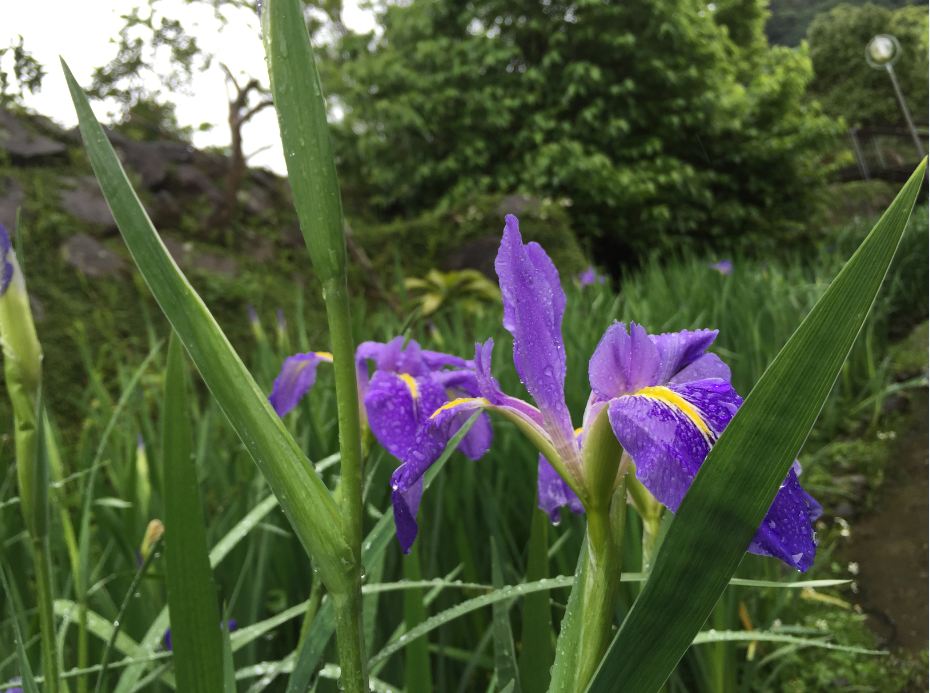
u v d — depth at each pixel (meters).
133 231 0.18
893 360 1.57
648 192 2.85
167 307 0.18
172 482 0.26
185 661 0.25
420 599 0.42
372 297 2.06
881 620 0.88
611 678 0.16
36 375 0.27
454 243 2.37
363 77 3.04
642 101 3.04
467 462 0.65
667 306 1.41
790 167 2.98
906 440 1.28
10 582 0.46
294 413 0.75
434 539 0.59
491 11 3.06
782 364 0.15
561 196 2.89
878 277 0.15
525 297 0.23
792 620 0.79
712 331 0.25
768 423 0.15
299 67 0.17
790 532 0.18
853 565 1.01
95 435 0.87
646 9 2.93
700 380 0.23
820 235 2.98
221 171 2.21
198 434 0.84
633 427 0.20
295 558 0.60
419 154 3.00
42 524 0.27
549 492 0.31
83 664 0.40
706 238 3.09
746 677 0.67
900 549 1.01
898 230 0.15
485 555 0.66
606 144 2.98
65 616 0.41
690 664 0.63
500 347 0.86
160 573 0.47
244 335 1.74
